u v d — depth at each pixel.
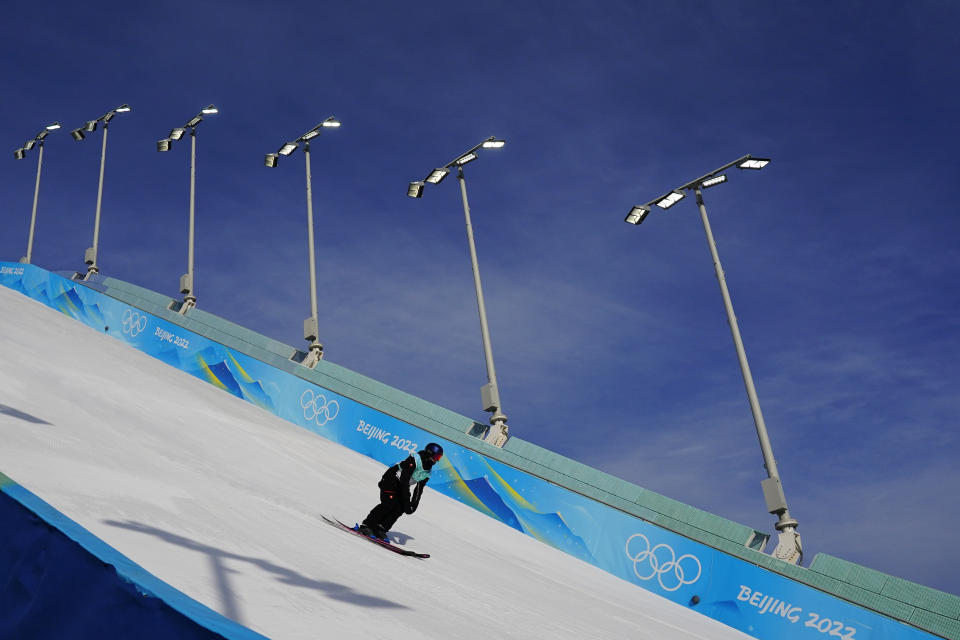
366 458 20.55
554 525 17.84
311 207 27.38
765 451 16.45
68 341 17.47
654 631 9.73
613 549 17.00
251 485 8.48
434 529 11.93
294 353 25.97
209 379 25.88
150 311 30.25
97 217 36.69
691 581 15.86
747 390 17.00
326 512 8.84
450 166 23.72
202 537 5.03
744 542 16.17
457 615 5.85
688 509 17.17
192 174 31.59
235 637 2.36
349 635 4.09
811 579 15.16
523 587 9.30
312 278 26.23
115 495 5.29
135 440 8.26
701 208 18.66
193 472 7.66
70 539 2.76
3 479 3.21
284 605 4.19
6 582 2.88
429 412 22.16
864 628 13.87
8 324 15.88
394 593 5.73
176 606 2.45
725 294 17.88
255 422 17.44
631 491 18.03
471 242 22.83
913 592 14.13
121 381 13.71
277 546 5.71
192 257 30.42
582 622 8.09
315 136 28.23
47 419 7.38
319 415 23.02
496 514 18.69
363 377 23.81
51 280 33.66
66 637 2.60
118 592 2.55
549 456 19.56
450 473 19.86
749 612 14.95
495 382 21.12
